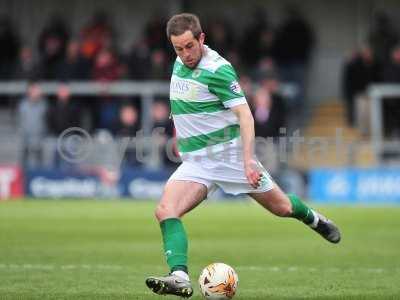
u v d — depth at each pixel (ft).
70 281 99.09
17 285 95.71
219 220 183.32
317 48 321.32
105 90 263.70
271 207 91.35
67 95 246.88
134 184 242.37
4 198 242.78
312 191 237.86
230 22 317.01
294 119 281.13
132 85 264.52
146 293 90.22
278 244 140.46
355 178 238.68
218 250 132.16
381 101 257.34
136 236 151.12
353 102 273.75
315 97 318.65
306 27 286.66
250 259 121.80
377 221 182.09
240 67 272.31
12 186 246.47
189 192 85.61
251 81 272.92
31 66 275.39
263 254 127.44
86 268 110.63
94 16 301.84
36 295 88.53
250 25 298.76
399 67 266.36
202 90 84.84
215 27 278.26
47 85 270.46
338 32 322.14
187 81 85.25
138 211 201.46
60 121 245.24
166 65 268.41
